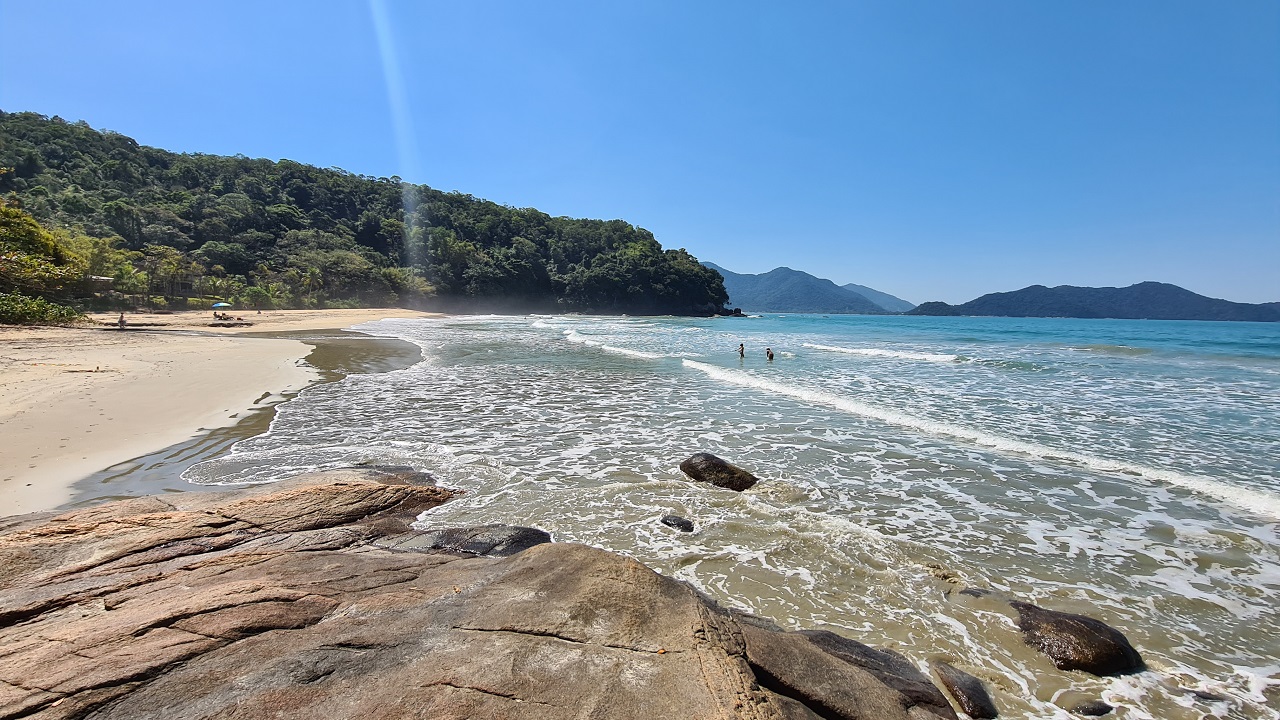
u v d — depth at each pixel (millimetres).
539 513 6355
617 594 3301
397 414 11508
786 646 3221
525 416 11570
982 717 3324
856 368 19641
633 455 8812
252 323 41844
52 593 3506
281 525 5176
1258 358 22953
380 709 2336
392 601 3369
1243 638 4184
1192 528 6125
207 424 10117
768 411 12227
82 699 2381
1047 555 5531
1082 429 10562
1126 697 3545
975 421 11242
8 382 11578
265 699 2387
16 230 35656
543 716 2352
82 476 6973
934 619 4352
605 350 25984
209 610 3094
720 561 5285
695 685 2611
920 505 6852
